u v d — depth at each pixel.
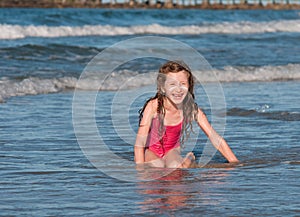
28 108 19.14
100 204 8.84
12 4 109.12
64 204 8.85
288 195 9.35
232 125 16.27
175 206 8.70
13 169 11.30
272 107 19.23
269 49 39.88
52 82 24.08
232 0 152.75
